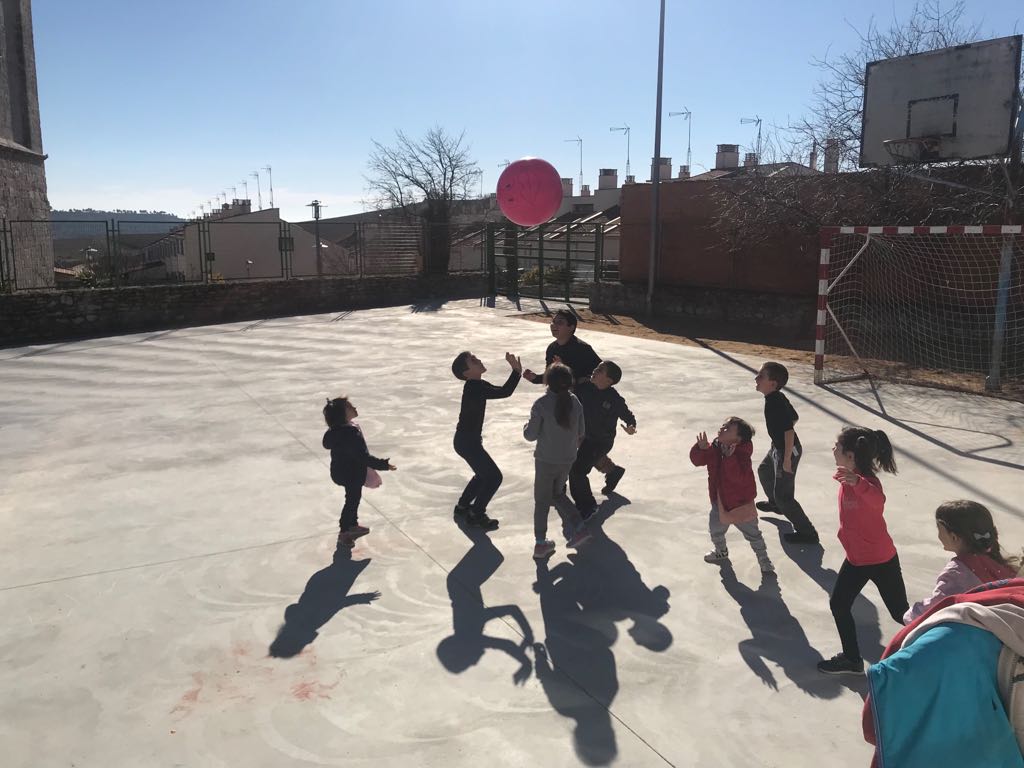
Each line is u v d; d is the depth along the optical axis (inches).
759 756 133.3
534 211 301.1
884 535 153.3
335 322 785.6
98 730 142.3
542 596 194.1
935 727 87.0
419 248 1041.5
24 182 903.1
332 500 265.9
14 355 609.6
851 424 358.3
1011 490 265.9
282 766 131.9
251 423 374.0
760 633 175.2
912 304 583.8
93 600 193.9
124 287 764.0
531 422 209.8
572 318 259.9
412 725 142.6
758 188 671.8
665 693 152.3
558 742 137.3
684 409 387.9
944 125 550.3
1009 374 478.3
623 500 262.1
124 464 310.0
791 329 663.8
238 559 217.6
